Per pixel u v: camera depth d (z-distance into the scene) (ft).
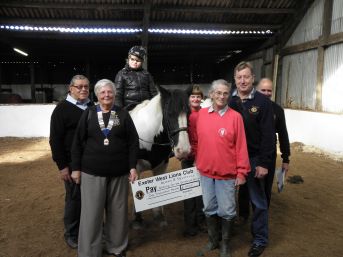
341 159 22.15
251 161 9.48
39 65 54.95
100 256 9.22
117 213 9.28
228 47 46.26
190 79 59.67
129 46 44.60
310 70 30.89
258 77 44.04
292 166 20.74
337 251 10.18
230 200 9.16
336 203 14.29
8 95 45.29
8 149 26.53
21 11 31.27
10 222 12.34
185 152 9.24
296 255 9.93
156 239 10.96
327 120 24.34
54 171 19.97
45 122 32.07
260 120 9.18
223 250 9.58
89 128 8.70
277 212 13.28
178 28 35.09
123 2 30.63
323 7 28.43
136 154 9.08
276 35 36.76
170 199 9.98
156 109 10.36
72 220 10.19
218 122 8.95
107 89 8.54
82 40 40.81
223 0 31.71
